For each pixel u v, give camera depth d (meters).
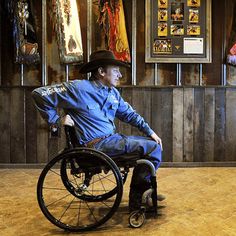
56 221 2.14
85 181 2.30
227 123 3.97
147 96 3.96
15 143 3.95
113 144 2.20
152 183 2.24
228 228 2.18
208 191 2.97
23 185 3.21
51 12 3.90
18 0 3.79
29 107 3.93
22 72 3.94
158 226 2.21
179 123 3.97
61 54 3.84
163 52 3.89
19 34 3.82
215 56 3.97
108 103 2.30
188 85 3.94
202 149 3.98
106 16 3.87
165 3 3.86
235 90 3.96
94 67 2.25
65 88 2.17
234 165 3.96
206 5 3.86
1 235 2.10
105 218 2.13
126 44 3.88
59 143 3.95
